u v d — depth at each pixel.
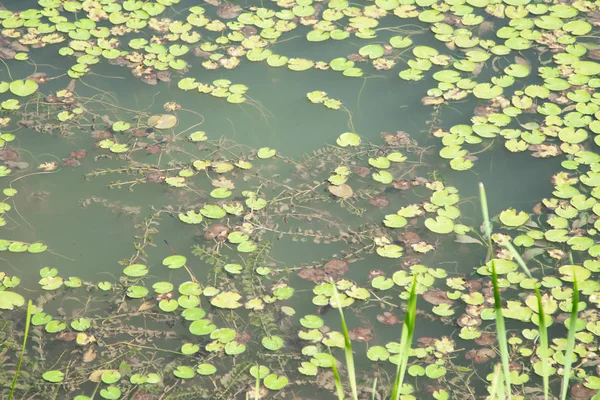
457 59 5.82
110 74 5.88
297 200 4.68
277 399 3.52
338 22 6.41
